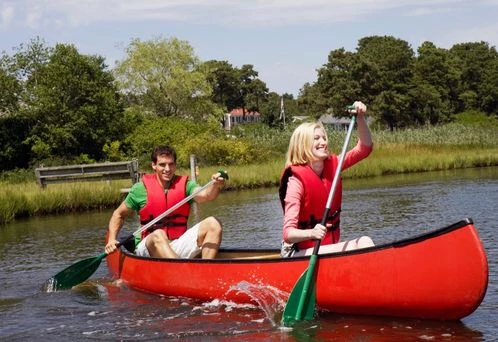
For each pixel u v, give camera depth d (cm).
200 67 4928
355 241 482
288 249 505
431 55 7369
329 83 6662
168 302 546
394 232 871
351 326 444
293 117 8725
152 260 575
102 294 593
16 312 539
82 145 3189
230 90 10231
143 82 4769
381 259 445
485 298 495
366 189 1661
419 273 431
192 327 468
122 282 631
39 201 1351
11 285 649
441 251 423
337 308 466
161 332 461
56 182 1568
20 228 1148
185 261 545
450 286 421
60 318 514
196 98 4878
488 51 9256
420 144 3011
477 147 3105
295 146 487
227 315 495
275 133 3133
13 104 3122
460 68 8625
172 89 4781
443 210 1078
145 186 625
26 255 835
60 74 3105
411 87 6462
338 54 6725
